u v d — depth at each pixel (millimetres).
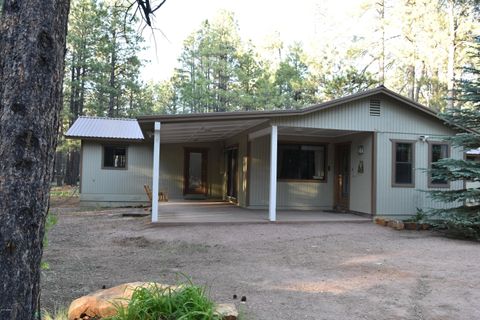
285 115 10469
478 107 9961
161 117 9438
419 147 11836
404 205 11664
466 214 9375
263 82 27141
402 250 7699
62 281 5258
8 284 2273
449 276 5730
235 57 29000
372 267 6281
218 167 17859
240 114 9930
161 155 17203
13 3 2408
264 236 8883
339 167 13703
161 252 7344
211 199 17438
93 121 17453
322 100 24125
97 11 22562
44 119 2414
